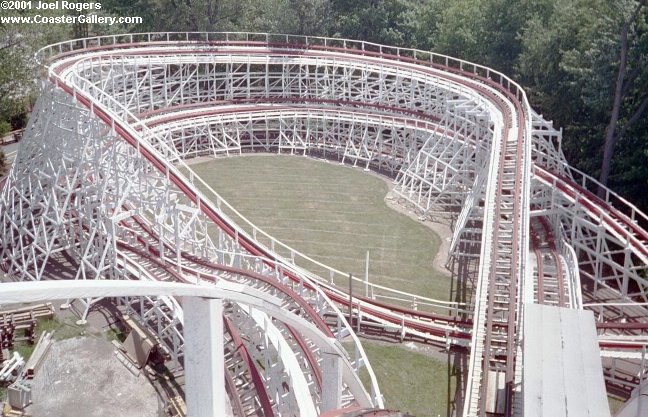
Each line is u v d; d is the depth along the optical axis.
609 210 39.44
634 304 31.58
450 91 53.75
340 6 88.06
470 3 73.00
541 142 46.69
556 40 56.09
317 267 41.12
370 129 63.56
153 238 37.16
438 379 30.59
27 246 39.38
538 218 43.84
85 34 88.12
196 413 14.67
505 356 27.52
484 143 48.28
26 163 41.62
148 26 91.69
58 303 35.84
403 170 57.28
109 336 33.28
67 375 30.39
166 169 33.47
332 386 22.03
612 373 30.25
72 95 38.41
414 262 42.28
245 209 50.00
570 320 19.48
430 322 33.94
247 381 27.92
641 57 47.84
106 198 36.53
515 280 28.39
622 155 50.16
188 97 64.94
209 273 32.56
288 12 84.06
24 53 64.75
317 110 61.88
